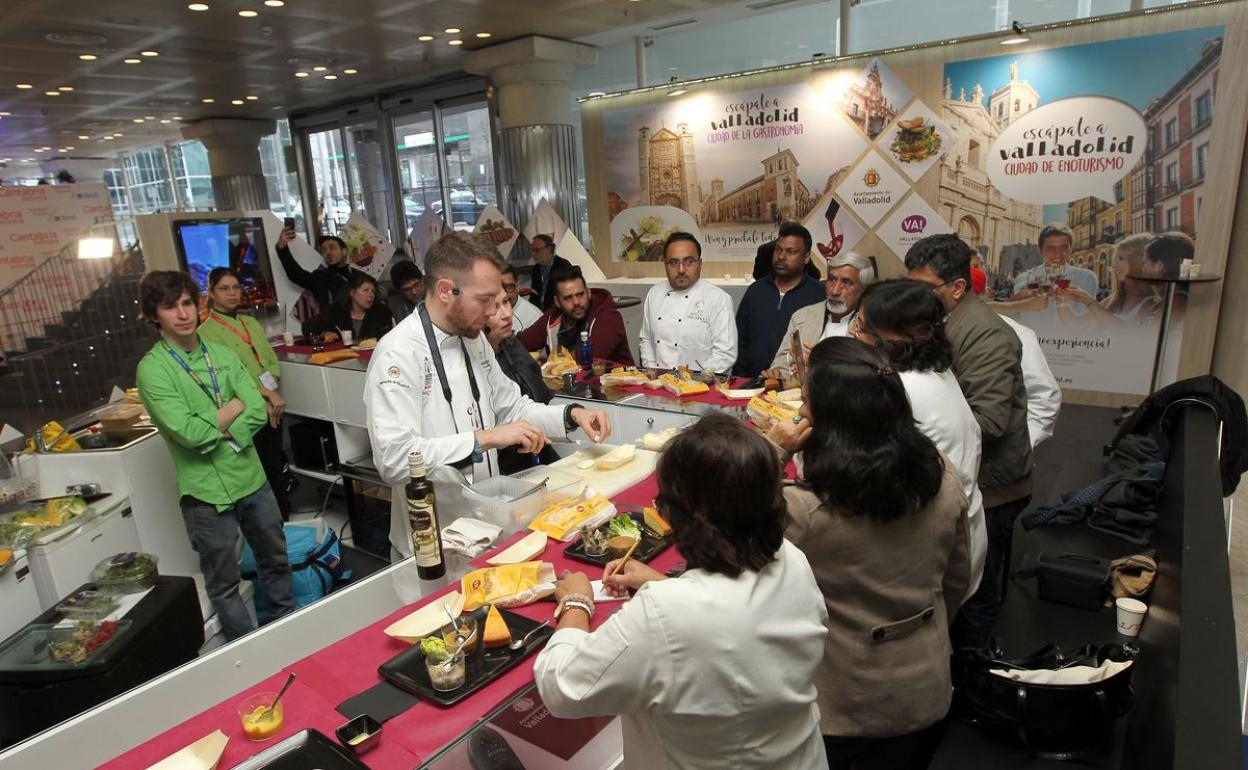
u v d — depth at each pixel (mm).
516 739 1136
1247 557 2998
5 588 2467
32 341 7777
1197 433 2818
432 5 5977
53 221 8383
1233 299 4660
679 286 3746
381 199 11500
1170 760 1124
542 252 6625
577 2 6133
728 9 6516
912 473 1311
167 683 1161
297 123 12117
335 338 4629
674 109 6809
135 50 6875
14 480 2902
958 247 2082
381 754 1003
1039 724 1864
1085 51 4762
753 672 922
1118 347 5035
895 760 1621
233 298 3932
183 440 2637
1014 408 2111
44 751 1028
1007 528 2219
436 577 1513
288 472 4164
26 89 8477
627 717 1069
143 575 2463
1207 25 4355
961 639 2322
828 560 1383
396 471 1889
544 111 8055
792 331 3141
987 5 5621
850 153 5918
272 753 944
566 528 1631
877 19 6160
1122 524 3320
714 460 920
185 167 15312
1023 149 5125
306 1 5629
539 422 2193
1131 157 4746
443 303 1947
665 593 926
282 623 1312
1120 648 2059
